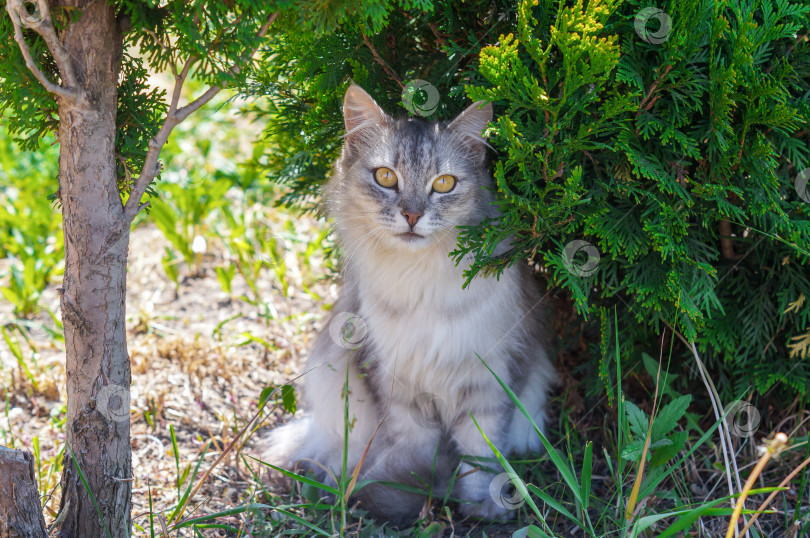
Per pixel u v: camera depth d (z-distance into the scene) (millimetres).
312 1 2098
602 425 3428
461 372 2885
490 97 2283
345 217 2936
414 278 2785
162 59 2219
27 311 4520
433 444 3168
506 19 2736
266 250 5078
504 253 2723
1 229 5172
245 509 2605
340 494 2584
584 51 2193
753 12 2537
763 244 2941
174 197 5297
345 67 3074
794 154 2605
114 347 2289
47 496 2637
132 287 4902
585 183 2693
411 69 3197
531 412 3254
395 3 2992
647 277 2729
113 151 2191
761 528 2684
